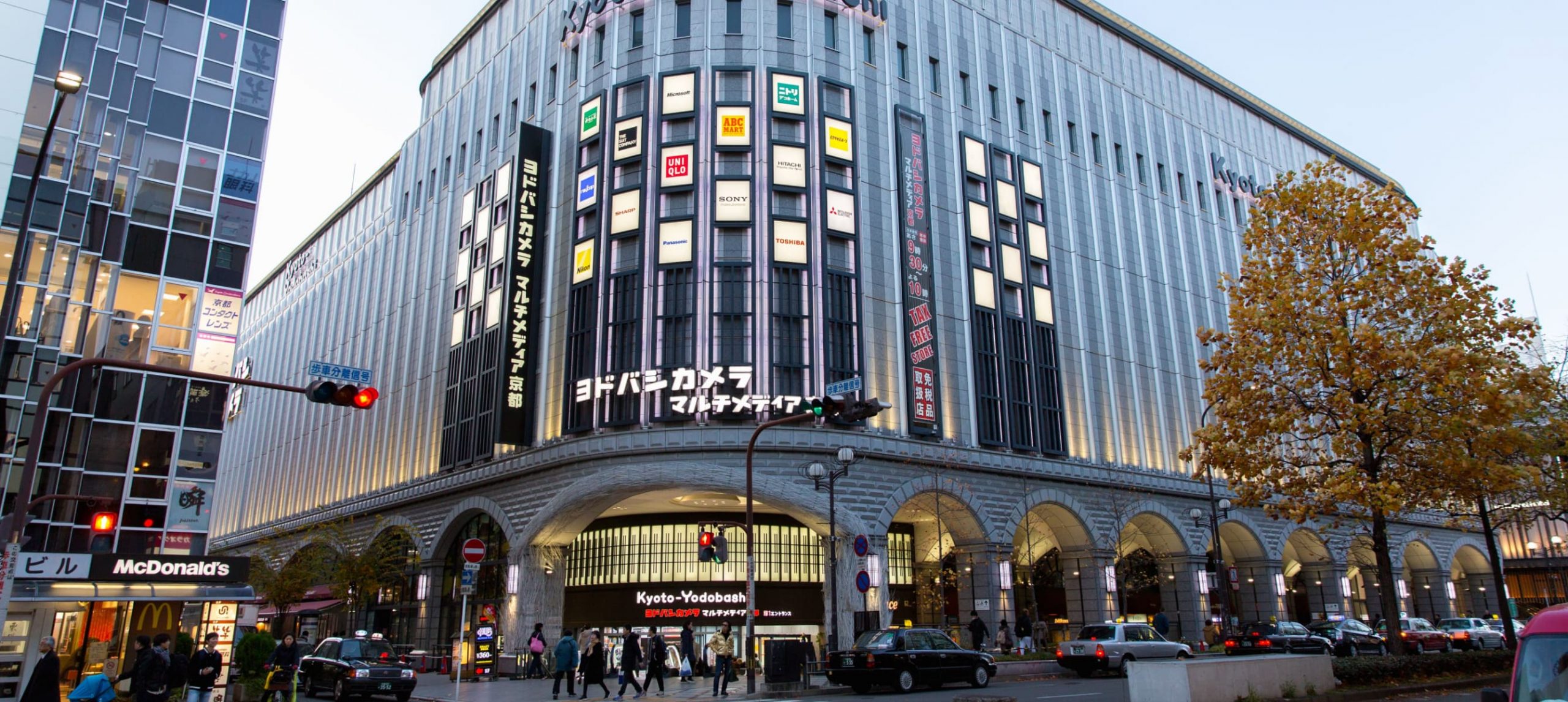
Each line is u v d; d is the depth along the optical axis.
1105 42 56.75
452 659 41.38
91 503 30.92
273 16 38.81
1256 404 26.44
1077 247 49.72
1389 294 24.92
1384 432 24.80
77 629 26.30
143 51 35.25
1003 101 49.00
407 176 60.91
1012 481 42.31
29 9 32.28
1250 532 51.78
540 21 49.28
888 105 43.81
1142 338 51.28
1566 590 76.62
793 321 37.84
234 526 75.94
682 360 37.16
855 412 22.34
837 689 25.95
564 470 38.44
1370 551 58.66
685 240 38.59
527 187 43.94
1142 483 47.28
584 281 40.09
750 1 42.28
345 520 54.38
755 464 35.81
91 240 32.72
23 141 31.83
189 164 35.34
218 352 34.56
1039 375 45.12
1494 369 24.45
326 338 67.88
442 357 50.81
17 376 30.17
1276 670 19.02
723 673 25.67
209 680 18.53
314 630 52.47
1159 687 16.58
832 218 39.91
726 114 40.16
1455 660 24.11
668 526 42.44
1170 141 58.22
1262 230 27.30
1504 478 23.75
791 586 41.88
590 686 30.23
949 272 43.41
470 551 24.77
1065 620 49.19
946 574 45.25
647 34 42.41
